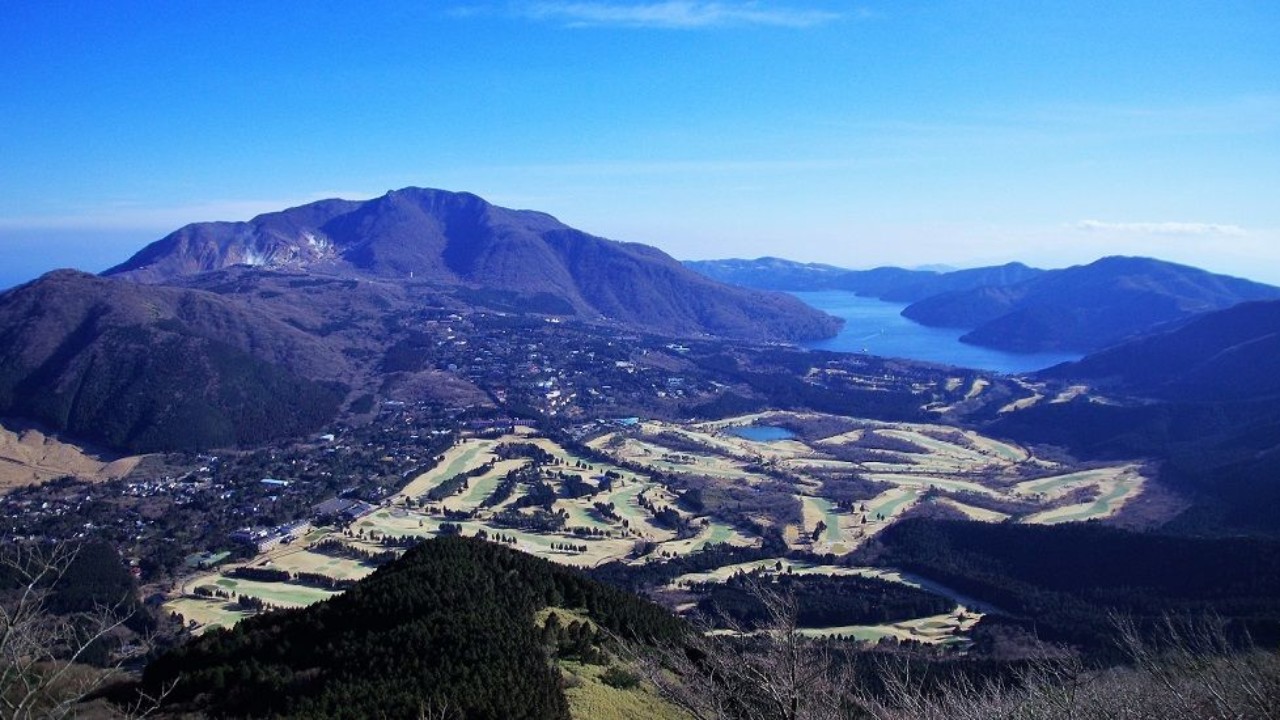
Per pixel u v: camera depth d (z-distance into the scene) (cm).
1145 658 2453
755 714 2272
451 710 2853
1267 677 2025
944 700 2597
